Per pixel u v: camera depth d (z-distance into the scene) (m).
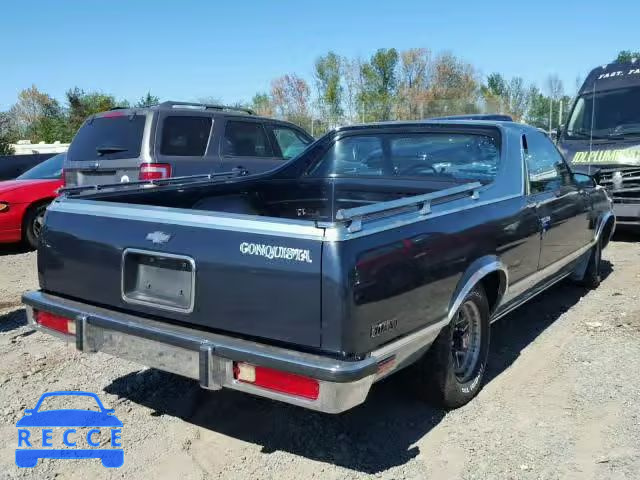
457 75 42.72
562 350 4.66
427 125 4.63
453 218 3.40
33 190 8.84
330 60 41.00
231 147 7.92
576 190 5.38
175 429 3.53
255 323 2.82
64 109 38.78
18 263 8.05
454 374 3.58
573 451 3.25
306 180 5.03
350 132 4.99
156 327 3.06
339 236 2.63
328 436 3.43
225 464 3.17
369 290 2.70
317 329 2.66
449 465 3.13
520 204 4.17
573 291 6.28
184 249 3.00
